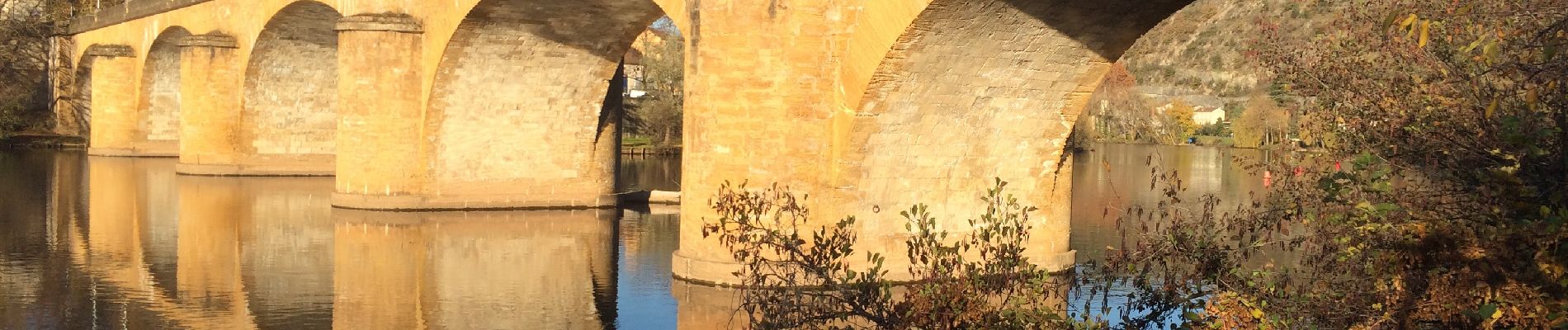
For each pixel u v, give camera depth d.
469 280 17.72
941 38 15.85
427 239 22.00
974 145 17.91
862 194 17.19
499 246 21.28
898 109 16.80
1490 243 10.26
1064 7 15.55
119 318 14.75
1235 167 42.81
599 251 20.83
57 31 53.06
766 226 16.95
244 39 35.53
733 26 17.03
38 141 51.06
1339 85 12.65
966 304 10.91
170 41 43.38
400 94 26.34
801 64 16.78
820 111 16.86
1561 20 9.61
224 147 36.84
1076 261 19.64
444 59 25.55
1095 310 14.89
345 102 26.73
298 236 22.36
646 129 59.16
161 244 21.14
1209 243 11.91
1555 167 10.20
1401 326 10.53
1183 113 61.66
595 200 27.92
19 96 54.19
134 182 33.91
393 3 26.83
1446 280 10.29
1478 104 11.41
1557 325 9.42
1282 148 13.09
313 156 37.03
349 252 20.44
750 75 16.98
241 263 19.11
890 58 15.95
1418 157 11.78
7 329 14.05
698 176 17.62
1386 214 11.29
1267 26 13.70
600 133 28.00
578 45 26.16
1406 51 12.17
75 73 52.16
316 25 33.56
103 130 45.59
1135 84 65.12
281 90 36.25
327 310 15.41
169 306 15.54
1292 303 11.24
